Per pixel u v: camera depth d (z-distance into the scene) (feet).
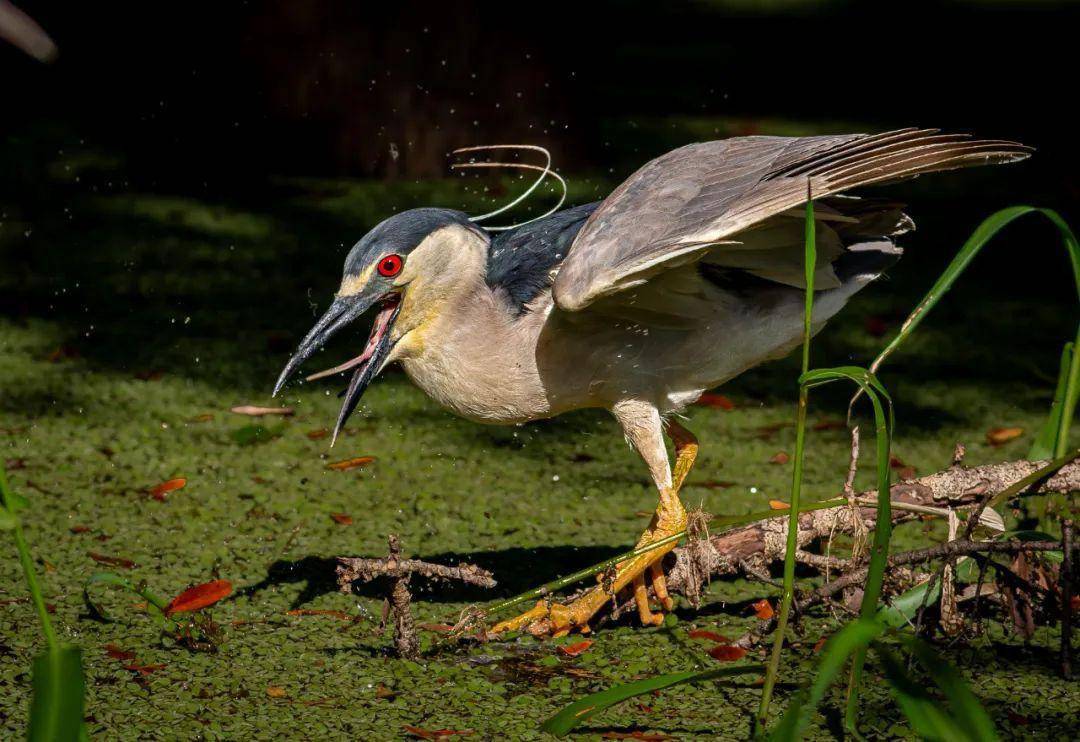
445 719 22.67
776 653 21.04
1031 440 39.11
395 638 25.27
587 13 65.46
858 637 17.51
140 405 40.78
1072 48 102.78
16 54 75.46
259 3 64.85
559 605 26.73
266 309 50.11
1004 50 102.63
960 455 28.22
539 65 64.75
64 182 65.10
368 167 65.87
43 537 30.96
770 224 24.41
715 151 26.03
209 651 25.43
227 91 65.62
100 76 74.43
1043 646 26.25
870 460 37.42
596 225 24.67
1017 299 53.98
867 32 111.86
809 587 28.94
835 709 23.34
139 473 35.37
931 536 31.60
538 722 22.59
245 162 65.87
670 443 38.70
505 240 27.48
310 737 21.91
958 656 25.66
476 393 27.40
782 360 47.42
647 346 26.40
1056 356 47.42
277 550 30.89
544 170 28.73
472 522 33.06
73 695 16.03
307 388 43.19
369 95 65.21
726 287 26.25
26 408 40.11
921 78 91.81
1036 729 22.44
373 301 26.99
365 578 24.71
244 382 43.27
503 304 26.81
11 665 24.30
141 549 30.50
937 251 59.36
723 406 42.19
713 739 21.99
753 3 128.98
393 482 35.65
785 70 94.84
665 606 27.40
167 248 56.75
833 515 27.12
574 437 40.29
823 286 26.50
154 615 27.07
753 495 34.45
